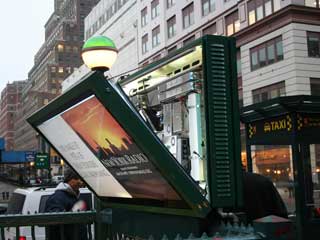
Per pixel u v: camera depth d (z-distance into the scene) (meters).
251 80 36.88
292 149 6.36
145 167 3.06
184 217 3.17
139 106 4.30
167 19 50.25
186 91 3.57
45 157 41.72
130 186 3.53
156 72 3.99
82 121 3.30
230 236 2.82
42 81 168.38
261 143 7.08
